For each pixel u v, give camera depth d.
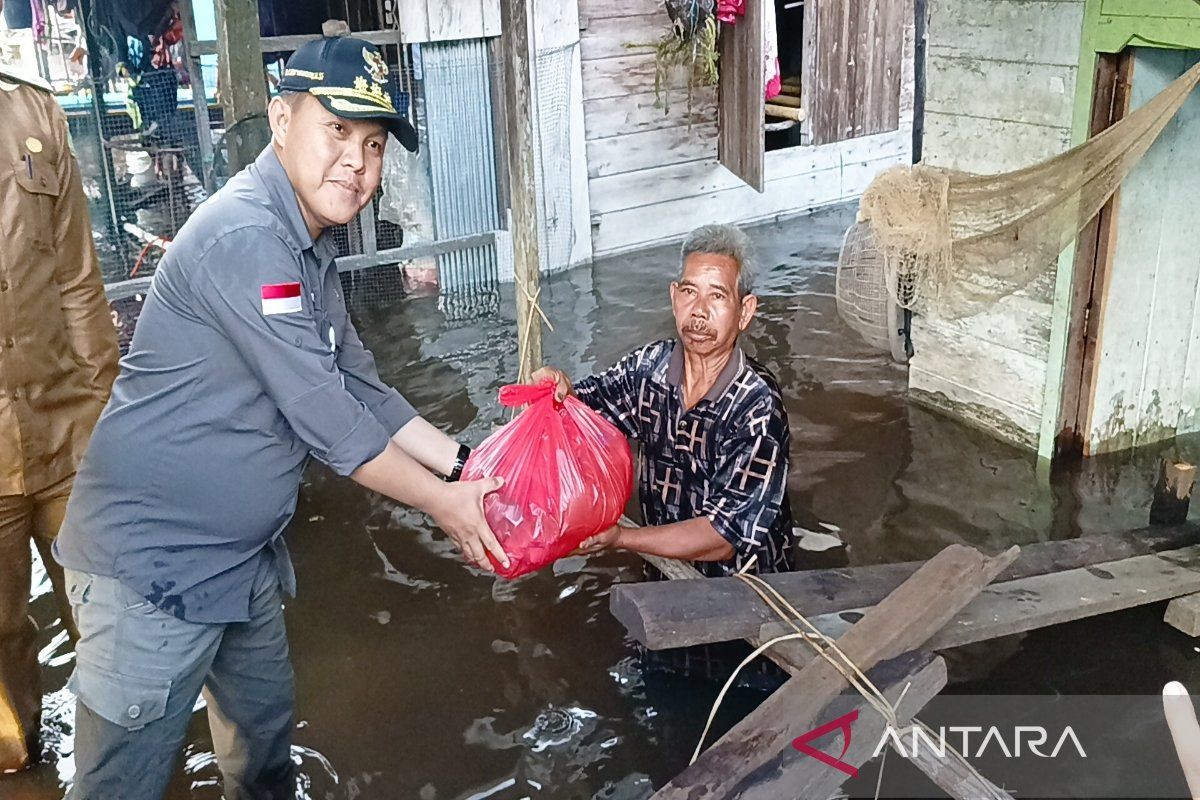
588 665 3.58
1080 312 4.80
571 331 6.85
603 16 8.09
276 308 2.21
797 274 7.90
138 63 6.74
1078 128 4.55
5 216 2.73
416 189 7.46
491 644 3.72
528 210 4.42
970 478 4.84
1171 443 5.16
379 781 3.08
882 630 2.70
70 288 2.98
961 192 4.57
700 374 3.19
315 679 3.55
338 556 4.31
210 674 2.70
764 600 2.96
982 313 5.17
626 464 2.87
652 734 3.23
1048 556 3.57
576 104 7.99
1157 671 3.43
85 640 2.39
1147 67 4.42
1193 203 4.80
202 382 2.28
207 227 2.21
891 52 9.83
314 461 5.08
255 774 2.88
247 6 6.10
